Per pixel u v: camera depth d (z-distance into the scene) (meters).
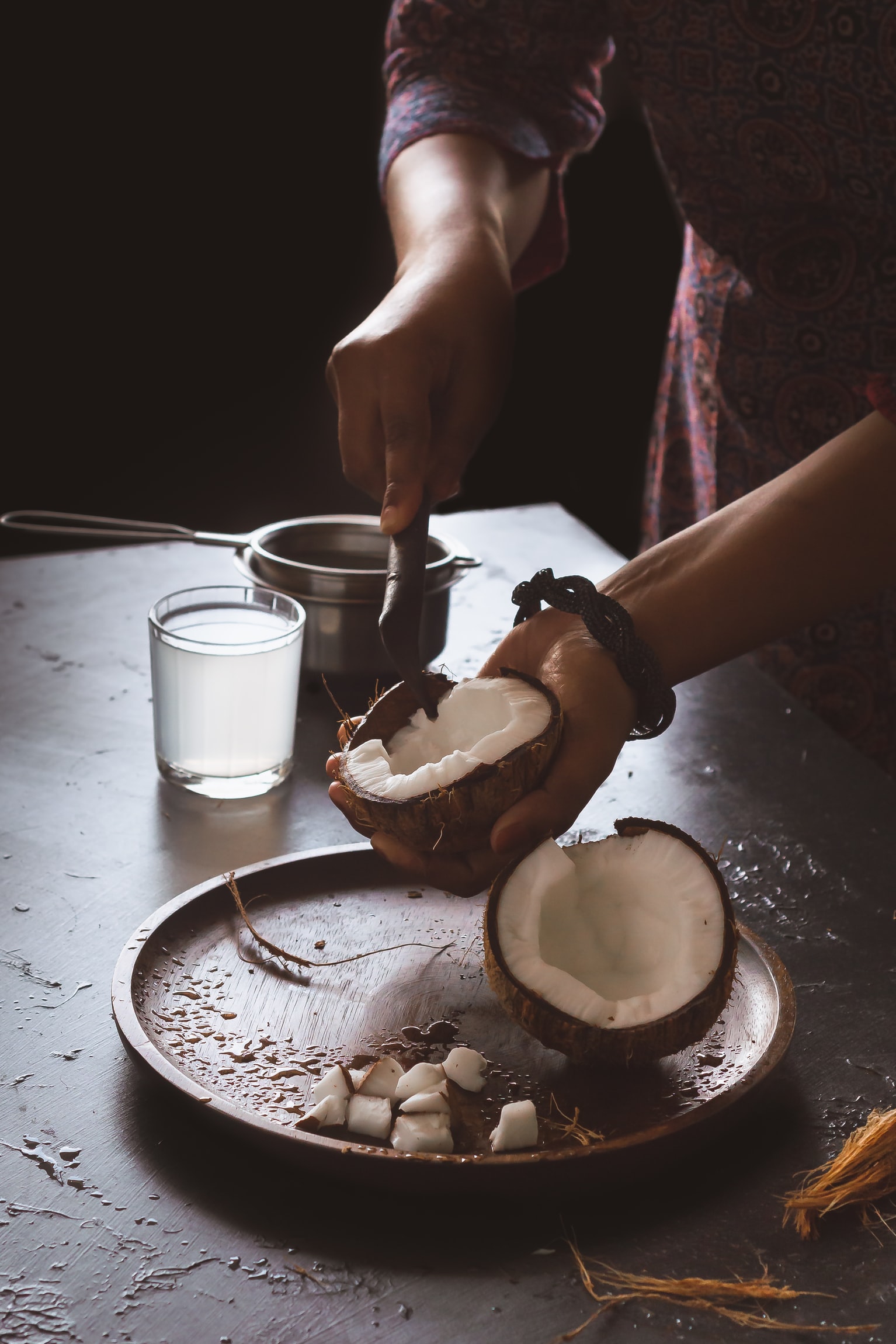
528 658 0.91
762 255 1.16
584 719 0.85
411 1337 0.71
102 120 2.44
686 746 1.08
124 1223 0.75
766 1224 0.76
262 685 0.99
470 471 2.46
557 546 1.34
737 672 1.17
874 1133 0.77
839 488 0.88
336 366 0.98
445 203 1.08
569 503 2.49
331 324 2.72
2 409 2.58
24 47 2.35
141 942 0.86
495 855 0.84
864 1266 0.74
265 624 1.02
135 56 2.41
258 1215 0.76
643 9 1.08
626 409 2.39
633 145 2.21
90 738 1.06
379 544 1.12
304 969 0.87
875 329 1.14
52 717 1.08
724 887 0.81
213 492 2.69
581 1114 0.79
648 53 1.10
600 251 2.28
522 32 1.17
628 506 2.46
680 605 0.89
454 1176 0.74
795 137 1.08
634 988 0.84
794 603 0.89
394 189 1.15
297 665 1.01
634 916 0.84
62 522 2.58
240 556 1.10
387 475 0.94
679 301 1.31
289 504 2.71
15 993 0.86
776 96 1.07
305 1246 0.74
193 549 1.32
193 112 2.48
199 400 2.68
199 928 0.89
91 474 2.66
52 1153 0.78
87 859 0.95
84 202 2.50
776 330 1.17
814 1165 0.78
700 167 1.15
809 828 1.00
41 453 2.62
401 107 1.19
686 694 1.14
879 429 0.88
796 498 0.88
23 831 0.97
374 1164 0.74
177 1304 0.72
